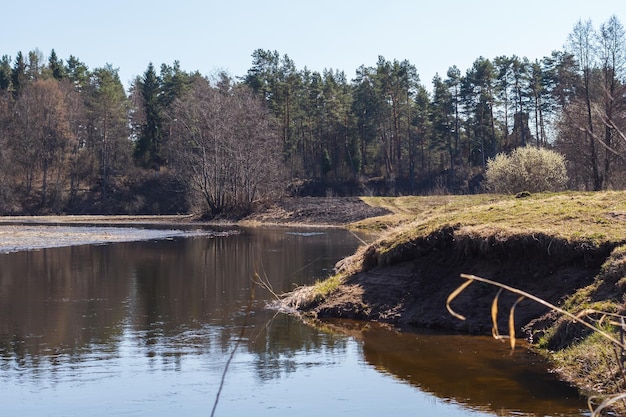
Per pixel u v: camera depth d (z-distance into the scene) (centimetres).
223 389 966
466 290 1441
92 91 9938
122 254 3103
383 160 9781
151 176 8994
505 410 853
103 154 8994
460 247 1538
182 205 8369
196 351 1204
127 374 1052
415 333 1341
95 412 870
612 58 2519
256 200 6450
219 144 6512
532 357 1126
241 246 3509
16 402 912
